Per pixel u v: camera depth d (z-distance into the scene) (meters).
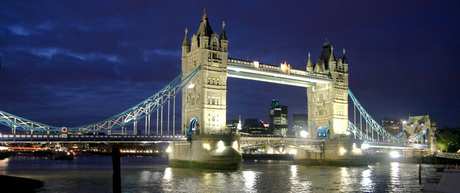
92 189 81.69
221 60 131.00
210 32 132.88
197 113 128.12
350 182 99.44
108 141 112.62
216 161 120.62
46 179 98.81
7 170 129.88
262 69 140.38
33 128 101.88
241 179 100.75
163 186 86.94
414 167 156.75
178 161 133.38
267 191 82.56
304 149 160.50
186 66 136.00
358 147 160.00
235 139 127.00
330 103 163.00
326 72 164.62
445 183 83.00
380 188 89.25
